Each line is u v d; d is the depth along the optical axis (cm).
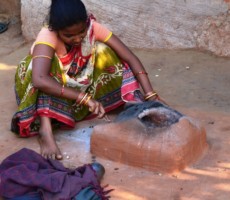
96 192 288
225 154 324
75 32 315
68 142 337
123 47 346
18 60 450
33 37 482
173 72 421
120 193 296
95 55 343
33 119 334
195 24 450
